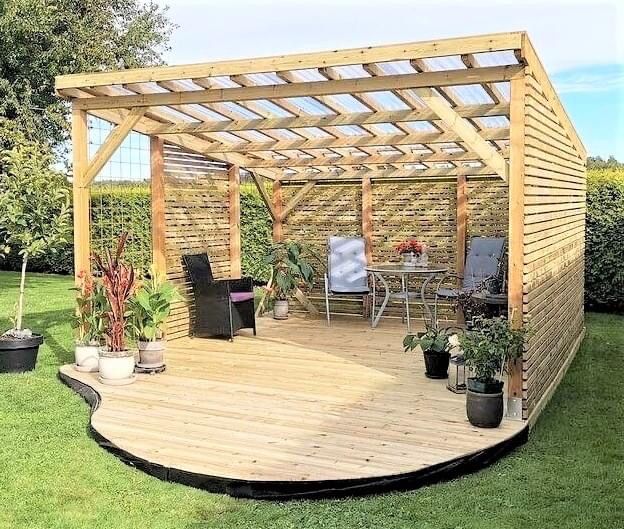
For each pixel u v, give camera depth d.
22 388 6.52
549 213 6.33
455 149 9.32
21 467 4.51
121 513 3.86
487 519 3.79
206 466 4.33
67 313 11.18
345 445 4.74
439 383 6.57
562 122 7.12
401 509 3.93
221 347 8.41
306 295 11.36
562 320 7.37
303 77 6.06
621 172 11.46
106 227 8.38
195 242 9.31
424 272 9.23
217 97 6.53
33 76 15.95
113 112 7.72
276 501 4.07
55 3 15.97
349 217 11.10
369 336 9.21
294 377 6.81
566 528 3.69
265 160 10.36
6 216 6.95
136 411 5.59
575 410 6.04
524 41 4.88
